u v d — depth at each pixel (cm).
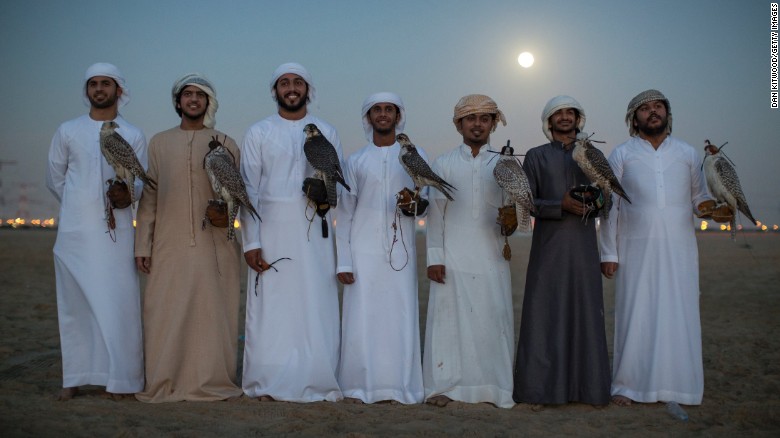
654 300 532
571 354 517
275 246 538
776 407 518
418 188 522
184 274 527
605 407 520
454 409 509
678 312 529
